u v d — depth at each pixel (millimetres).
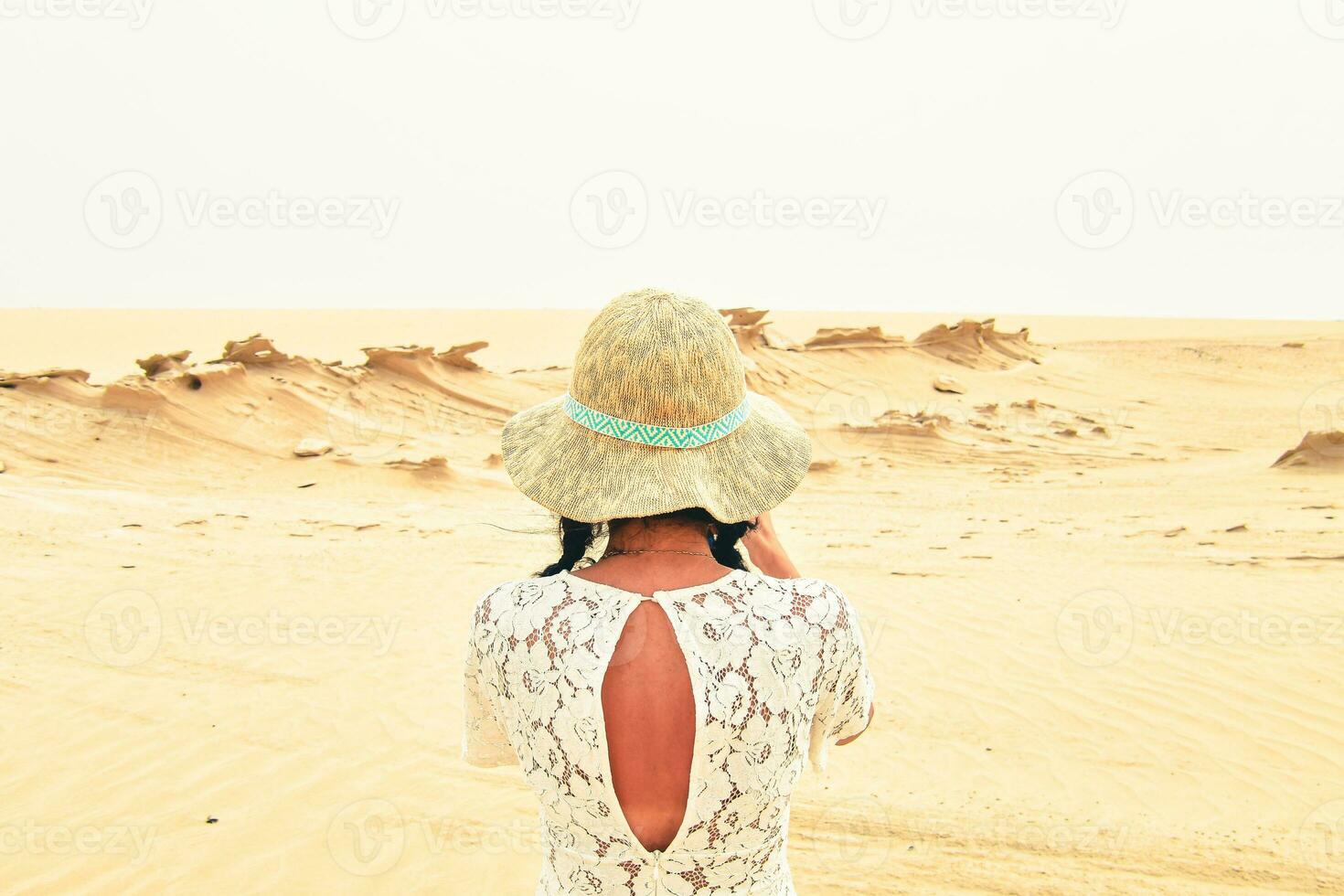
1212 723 5305
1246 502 12438
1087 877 3822
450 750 5012
